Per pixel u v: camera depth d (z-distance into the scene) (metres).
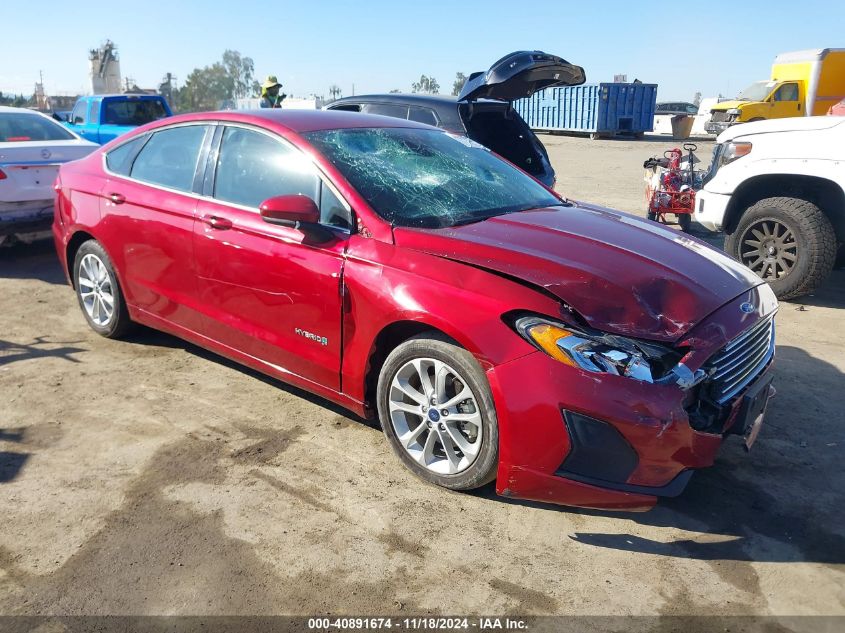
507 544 2.83
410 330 3.26
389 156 3.88
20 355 4.73
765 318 3.24
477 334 2.87
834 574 2.68
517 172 4.48
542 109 32.31
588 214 3.92
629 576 2.66
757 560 2.76
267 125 3.88
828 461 3.50
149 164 4.51
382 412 3.34
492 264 3.02
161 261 4.30
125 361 4.64
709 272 3.28
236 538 2.83
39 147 6.87
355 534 2.87
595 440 2.71
